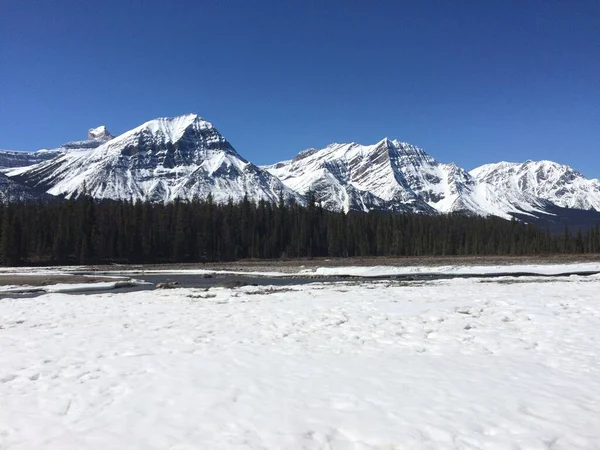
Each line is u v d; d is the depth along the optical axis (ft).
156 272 193.98
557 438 20.18
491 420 22.09
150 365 32.17
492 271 166.71
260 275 169.99
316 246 348.59
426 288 90.02
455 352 35.78
